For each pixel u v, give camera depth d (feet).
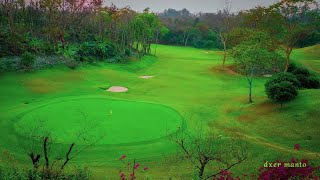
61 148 89.35
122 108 130.31
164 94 171.63
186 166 85.15
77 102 136.36
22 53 206.08
